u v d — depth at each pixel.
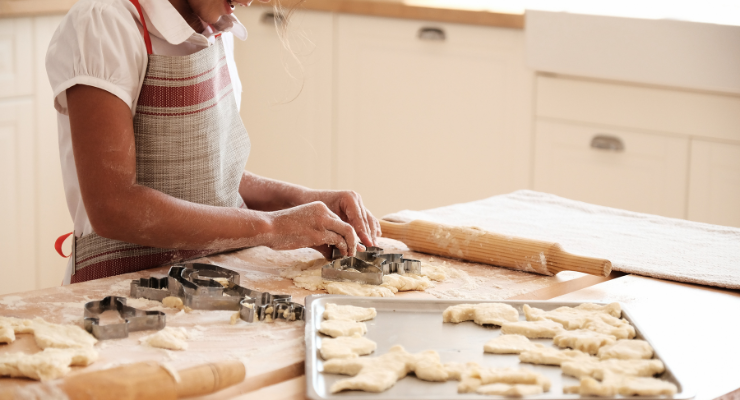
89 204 1.08
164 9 1.15
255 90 3.13
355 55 2.90
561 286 1.17
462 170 2.82
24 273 2.53
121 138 1.08
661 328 0.99
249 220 1.17
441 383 0.79
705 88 2.28
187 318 0.96
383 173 2.99
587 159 2.55
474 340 0.91
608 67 2.41
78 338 0.87
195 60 1.17
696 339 0.95
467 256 1.26
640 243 1.34
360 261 1.16
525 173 2.69
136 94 1.14
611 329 0.93
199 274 1.10
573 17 2.42
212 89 1.22
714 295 1.12
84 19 1.07
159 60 1.14
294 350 0.88
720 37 2.21
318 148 3.08
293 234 1.19
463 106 2.75
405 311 1.01
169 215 1.11
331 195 1.37
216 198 1.28
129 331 0.91
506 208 1.56
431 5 2.70
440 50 2.74
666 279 1.19
